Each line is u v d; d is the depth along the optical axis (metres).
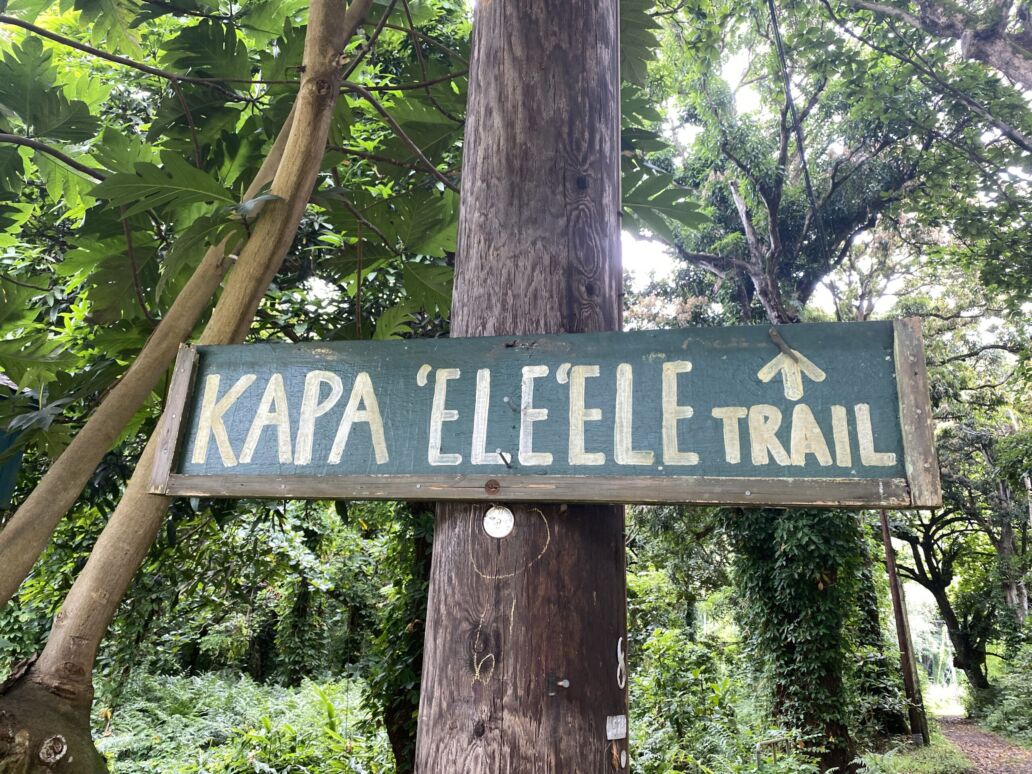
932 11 10.31
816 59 11.96
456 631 1.25
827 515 10.77
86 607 1.48
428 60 3.48
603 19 1.60
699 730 7.14
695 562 13.30
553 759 1.16
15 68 2.70
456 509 1.32
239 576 7.60
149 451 1.61
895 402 1.18
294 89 3.21
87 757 1.37
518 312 1.41
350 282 4.87
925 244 16.30
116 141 2.94
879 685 13.47
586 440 1.26
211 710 10.30
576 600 1.24
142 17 3.23
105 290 3.00
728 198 15.68
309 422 1.39
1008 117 11.75
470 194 1.53
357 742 7.07
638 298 17.66
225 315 1.88
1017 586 23.48
